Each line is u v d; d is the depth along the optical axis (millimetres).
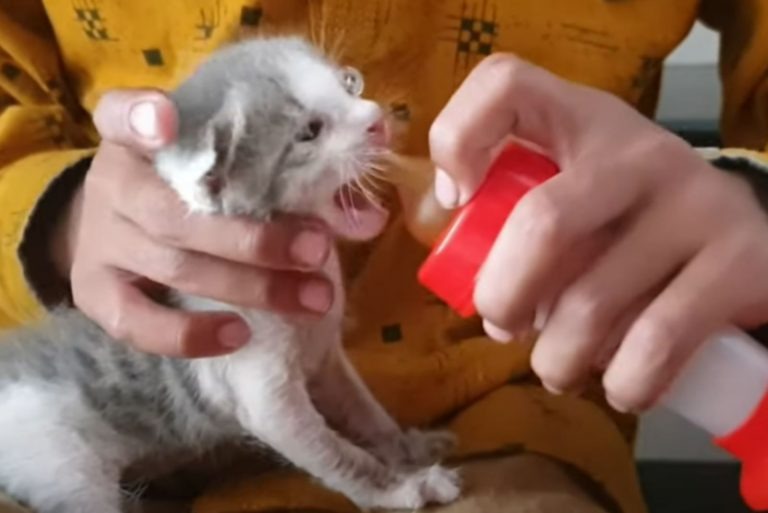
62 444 430
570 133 311
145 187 368
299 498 406
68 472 427
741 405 304
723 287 301
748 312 307
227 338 371
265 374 410
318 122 369
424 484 398
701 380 304
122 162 382
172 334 368
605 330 300
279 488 412
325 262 369
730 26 477
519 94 304
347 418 437
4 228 424
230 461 448
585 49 458
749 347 303
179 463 449
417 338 458
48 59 499
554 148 312
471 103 302
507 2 450
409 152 443
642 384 296
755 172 347
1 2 495
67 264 425
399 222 451
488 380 445
